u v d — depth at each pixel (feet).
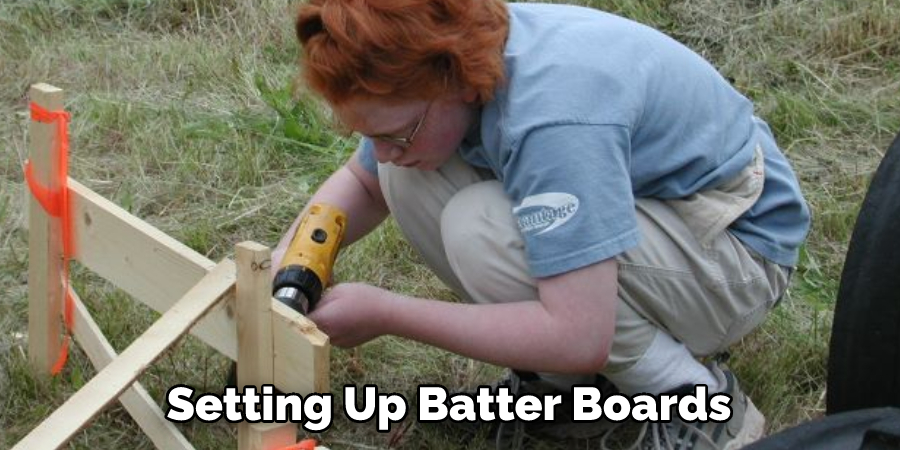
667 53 6.50
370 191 7.40
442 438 7.55
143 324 8.45
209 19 14.24
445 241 6.71
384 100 5.87
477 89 5.92
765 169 6.91
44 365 7.80
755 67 12.78
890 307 6.08
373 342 8.46
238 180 10.87
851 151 11.43
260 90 12.50
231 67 12.98
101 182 10.82
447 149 6.22
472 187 6.66
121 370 5.34
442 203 6.91
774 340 8.52
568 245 6.00
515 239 6.41
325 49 5.79
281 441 5.55
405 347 8.49
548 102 5.95
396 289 9.34
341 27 5.68
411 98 5.88
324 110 11.82
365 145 7.31
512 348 6.20
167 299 6.33
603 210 5.97
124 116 11.86
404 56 5.70
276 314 5.37
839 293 6.30
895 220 6.07
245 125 11.73
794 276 9.41
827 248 9.86
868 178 10.76
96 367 7.50
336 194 7.34
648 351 6.84
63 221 7.29
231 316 5.58
